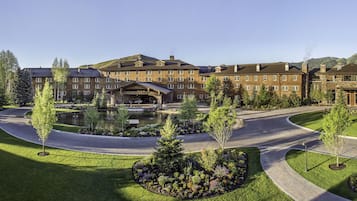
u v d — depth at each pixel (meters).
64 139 28.22
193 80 76.81
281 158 22.14
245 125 36.72
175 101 76.81
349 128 31.05
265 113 47.91
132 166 20.02
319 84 63.31
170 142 19.14
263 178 18.41
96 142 27.16
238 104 58.00
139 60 90.19
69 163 20.52
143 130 32.34
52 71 77.00
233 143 26.95
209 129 24.02
